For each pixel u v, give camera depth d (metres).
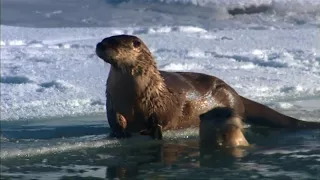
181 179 11.20
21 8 63.44
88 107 19.95
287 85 24.05
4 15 60.28
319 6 57.69
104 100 20.73
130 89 15.65
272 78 25.69
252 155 13.37
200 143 14.93
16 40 42.56
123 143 14.88
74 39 44.16
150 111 15.94
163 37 43.88
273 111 17.89
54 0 66.44
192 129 16.83
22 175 11.73
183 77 17.58
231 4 59.16
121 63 15.38
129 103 15.73
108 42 15.25
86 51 35.84
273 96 22.44
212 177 11.31
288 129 17.02
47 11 62.12
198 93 17.28
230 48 36.56
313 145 14.59
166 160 12.95
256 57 31.81
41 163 12.77
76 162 12.85
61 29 51.22
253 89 23.23
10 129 16.95
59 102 20.45
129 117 15.88
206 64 29.66
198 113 17.19
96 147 14.41
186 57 32.59
